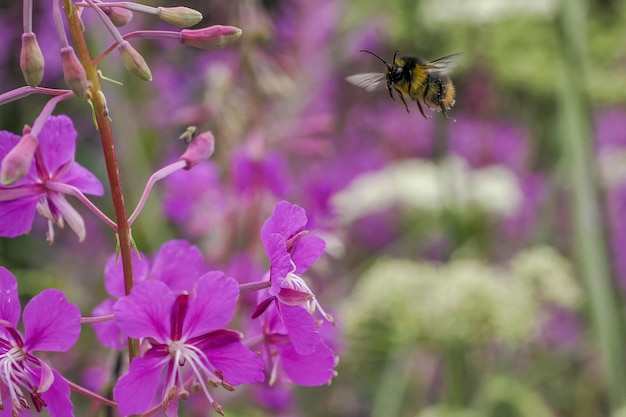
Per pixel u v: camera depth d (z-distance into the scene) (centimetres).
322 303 91
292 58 88
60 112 105
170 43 99
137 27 94
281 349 53
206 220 74
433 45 108
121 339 53
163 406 50
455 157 104
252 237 72
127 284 51
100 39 89
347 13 106
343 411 97
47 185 52
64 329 50
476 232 102
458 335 79
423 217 104
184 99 100
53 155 52
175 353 50
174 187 75
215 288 50
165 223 89
